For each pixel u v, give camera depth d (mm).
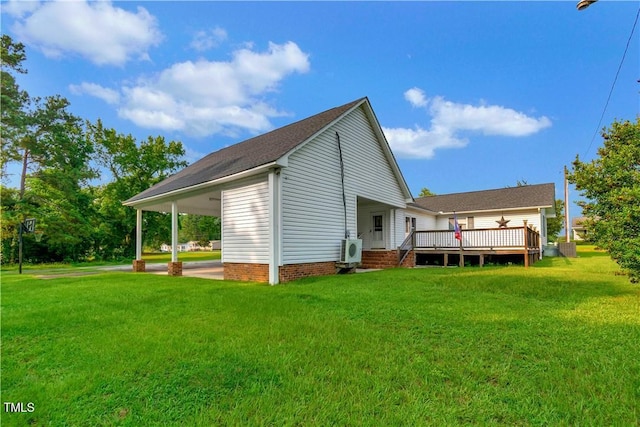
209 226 44750
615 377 2621
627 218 5660
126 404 2402
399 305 5352
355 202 12094
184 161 31578
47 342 3809
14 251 20625
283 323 4340
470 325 4113
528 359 3027
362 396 2410
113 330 4199
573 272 10078
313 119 12992
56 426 2172
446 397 2385
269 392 2492
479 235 15266
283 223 8969
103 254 26141
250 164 9367
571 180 7098
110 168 28875
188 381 2715
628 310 4801
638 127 6598
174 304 5781
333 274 10602
